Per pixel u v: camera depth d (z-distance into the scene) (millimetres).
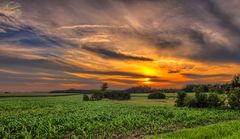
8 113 49031
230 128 23531
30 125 28812
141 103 84312
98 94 120188
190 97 64562
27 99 124250
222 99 60250
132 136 24266
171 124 31375
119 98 118250
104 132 25453
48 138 23906
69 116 37344
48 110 55906
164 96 120438
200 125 31594
